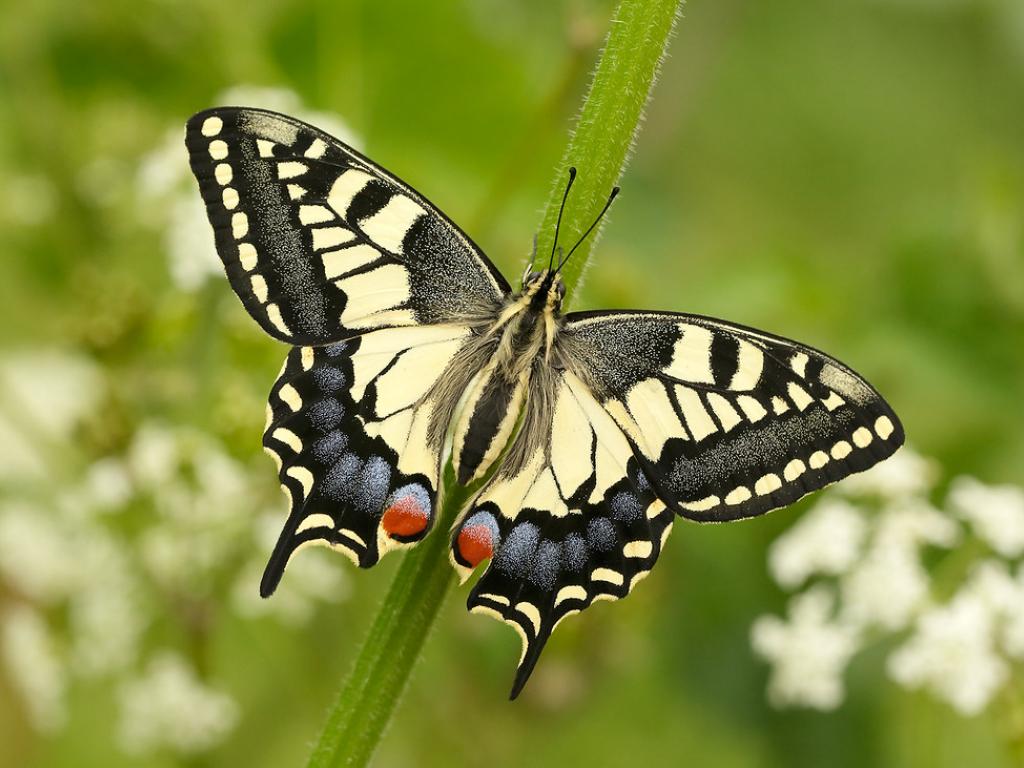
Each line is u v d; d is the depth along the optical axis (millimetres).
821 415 501
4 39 628
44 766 610
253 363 557
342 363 505
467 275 510
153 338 562
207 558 566
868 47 753
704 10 676
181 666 576
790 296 622
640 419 508
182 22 625
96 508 565
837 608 615
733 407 505
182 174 562
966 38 738
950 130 751
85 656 583
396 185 505
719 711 617
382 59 628
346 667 604
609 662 590
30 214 615
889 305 626
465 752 602
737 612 619
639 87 483
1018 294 615
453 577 491
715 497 504
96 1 624
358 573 604
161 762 615
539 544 504
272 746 606
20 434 593
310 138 500
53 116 624
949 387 617
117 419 562
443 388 505
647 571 505
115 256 617
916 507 567
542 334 507
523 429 507
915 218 632
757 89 757
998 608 552
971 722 602
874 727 610
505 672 599
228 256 498
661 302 624
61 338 605
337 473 500
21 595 590
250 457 558
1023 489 617
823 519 571
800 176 749
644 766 610
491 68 628
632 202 638
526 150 581
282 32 628
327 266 503
